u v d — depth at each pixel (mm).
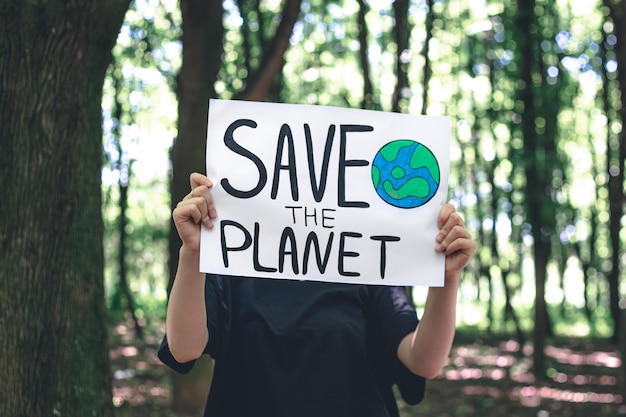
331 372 1976
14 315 4055
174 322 1991
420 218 2064
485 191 19938
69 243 4176
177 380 8102
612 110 15344
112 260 22641
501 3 12625
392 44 16125
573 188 23344
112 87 16812
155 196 24172
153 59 14391
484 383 11023
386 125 2092
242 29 10289
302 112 2090
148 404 8594
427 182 2072
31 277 4070
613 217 15945
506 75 11508
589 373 11922
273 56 7707
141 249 23859
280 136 2082
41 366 4082
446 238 2020
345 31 15688
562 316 23359
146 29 13523
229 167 2062
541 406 9328
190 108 7930
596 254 23891
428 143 2082
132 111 18438
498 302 28734
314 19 15422
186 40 7906
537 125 10680
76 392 4188
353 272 2059
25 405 4039
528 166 10516
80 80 4172
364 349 2023
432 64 17422
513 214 12812
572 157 22328
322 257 2057
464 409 9156
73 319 4191
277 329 2008
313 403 1954
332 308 2049
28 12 4031
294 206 2062
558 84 12148
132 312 15266
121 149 16578
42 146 4090
